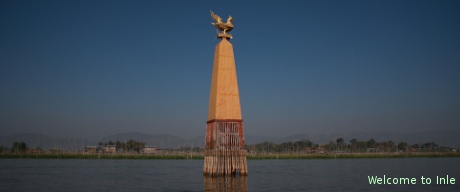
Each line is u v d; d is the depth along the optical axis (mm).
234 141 70562
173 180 75062
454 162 162875
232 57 71875
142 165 139750
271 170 110000
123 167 124812
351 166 132500
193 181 71312
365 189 60094
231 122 70500
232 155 70375
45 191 58344
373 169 113500
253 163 163000
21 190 59406
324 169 115000
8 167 118125
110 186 65312
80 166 127875
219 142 69750
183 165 141500
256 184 64812
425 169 111562
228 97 70875
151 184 67812
